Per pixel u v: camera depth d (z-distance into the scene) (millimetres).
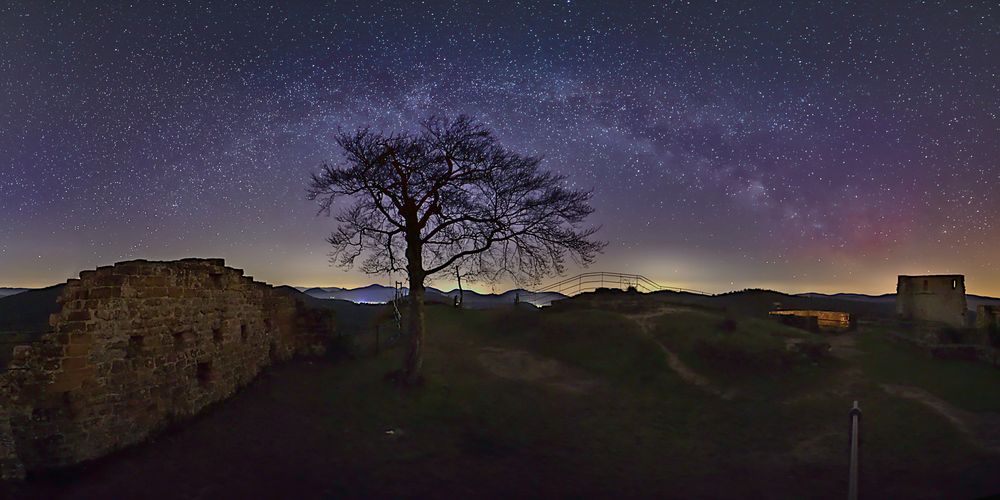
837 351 27297
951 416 18328
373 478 13516
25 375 11906
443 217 23031
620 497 12883
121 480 11906
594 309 34906
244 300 19875
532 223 23859
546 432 17922
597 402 21391
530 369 25672
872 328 32062
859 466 14812
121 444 13172
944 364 24891
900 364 24984
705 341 26922
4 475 11461
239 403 17719
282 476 13133
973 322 37031
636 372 25141
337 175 22828
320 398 19250
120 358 13352
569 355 27750
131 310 13820
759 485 13695
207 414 16375
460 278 24391
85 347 12406
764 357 24938
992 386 21562
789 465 15117
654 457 15953
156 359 14555
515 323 33531
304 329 24891
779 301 42531
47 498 10992
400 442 16250
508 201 23734
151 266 14656
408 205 22500
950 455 15109
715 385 23312
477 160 22984
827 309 41719
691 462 15555
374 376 22266
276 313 23188
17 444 11688
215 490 12031
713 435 17969
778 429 18328
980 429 17016
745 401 21359
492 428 18047
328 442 15688
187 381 15797
